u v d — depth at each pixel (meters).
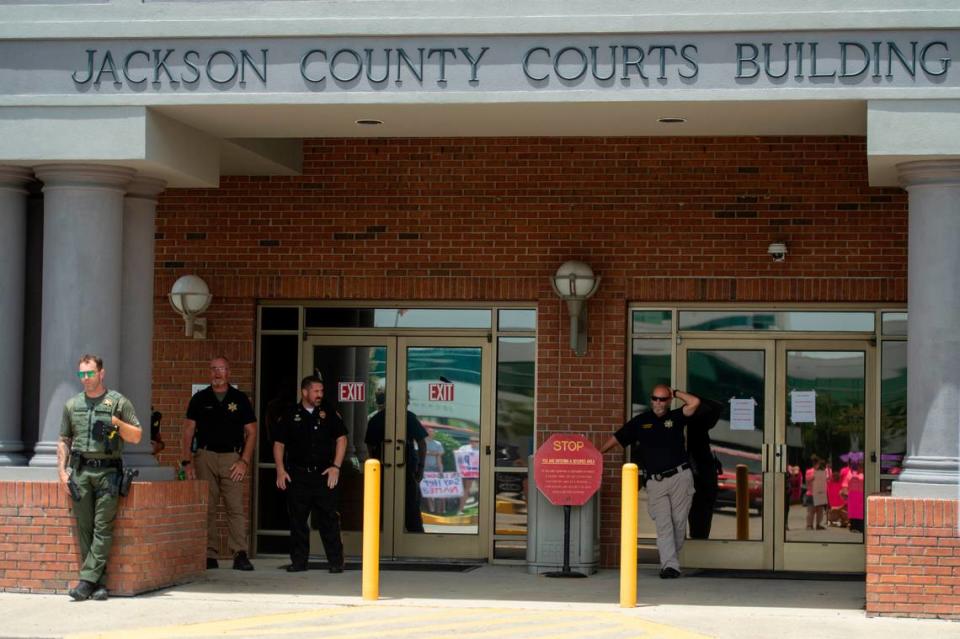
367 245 15.28
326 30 11.98
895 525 11.20
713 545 14.88
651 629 10.76
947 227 11.44
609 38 11.73
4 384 12.62
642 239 14.89
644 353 15.07
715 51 11.59
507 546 15.22
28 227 13.26
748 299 14.72
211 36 12.09
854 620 11.19
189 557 13.02
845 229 14.63
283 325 15.61
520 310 15.28
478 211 15.14
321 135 13.39
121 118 12.12
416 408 15.45
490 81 11.84
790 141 14.75
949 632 10.59
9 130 12.19
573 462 14.05
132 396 12.90
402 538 15.38
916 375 11.54
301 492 14.12
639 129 12.91
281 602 11.97
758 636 10.44
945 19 11.27
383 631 10.59
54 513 12.02
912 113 11.31
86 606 11.54
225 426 14.38
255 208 15.45
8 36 12.20
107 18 12.18
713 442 14.98
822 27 11.41
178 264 15.52
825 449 14.80
